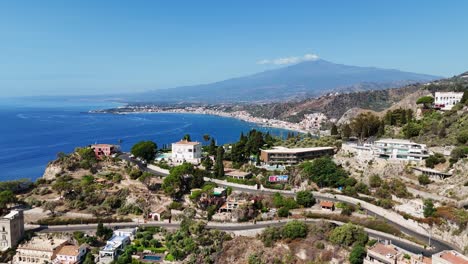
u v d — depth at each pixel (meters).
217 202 168.62
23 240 146.25
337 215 152.75
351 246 129.12
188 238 142.25
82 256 138.12
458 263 102.69
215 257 137.50
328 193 174.00
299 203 163.50
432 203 143.00
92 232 152.12
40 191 185.38
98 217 164.00
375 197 164.25
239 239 142.75
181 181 182.88
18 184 191.38
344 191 171.25
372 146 199.25
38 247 137.88
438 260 105.69
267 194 174.62
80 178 197.00
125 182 192.75
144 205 171.75
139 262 133.88
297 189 183.25
